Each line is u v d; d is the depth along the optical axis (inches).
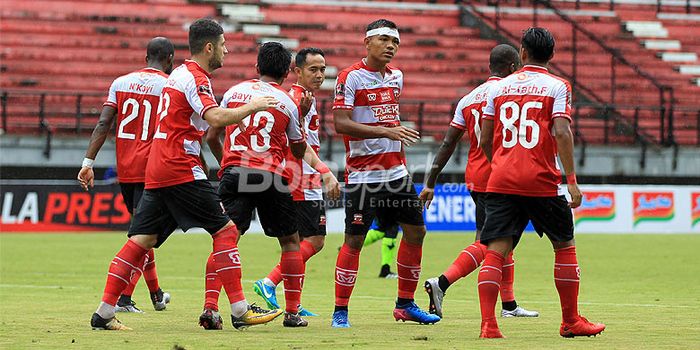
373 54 1197.7
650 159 3695.9
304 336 1070.4
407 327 1178.0
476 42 4439.0
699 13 4918.8
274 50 1160.8
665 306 1441.9
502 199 1038.4
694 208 3452.3
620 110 4163.4
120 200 3230.8
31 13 4163.4
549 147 1026.1
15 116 3661.4
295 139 1173.1
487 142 1074.7
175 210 1095.0
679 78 4416.8
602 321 1235.9
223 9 4443.9
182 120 1088.8
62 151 3329.2
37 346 967.6
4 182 3134.8
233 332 1107.3
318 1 4554.6
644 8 4857.3
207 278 1140.5
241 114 1049.5
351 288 1191.6
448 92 4168.3
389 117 1208.8
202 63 1098.7
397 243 2755.9
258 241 2950.3
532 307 1438.2
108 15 4252.0
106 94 3476.9
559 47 4473.4
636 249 2721.5
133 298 1557.6
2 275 1941.4
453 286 1772.9
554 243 1050.7
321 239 1454.2
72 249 2571.4
